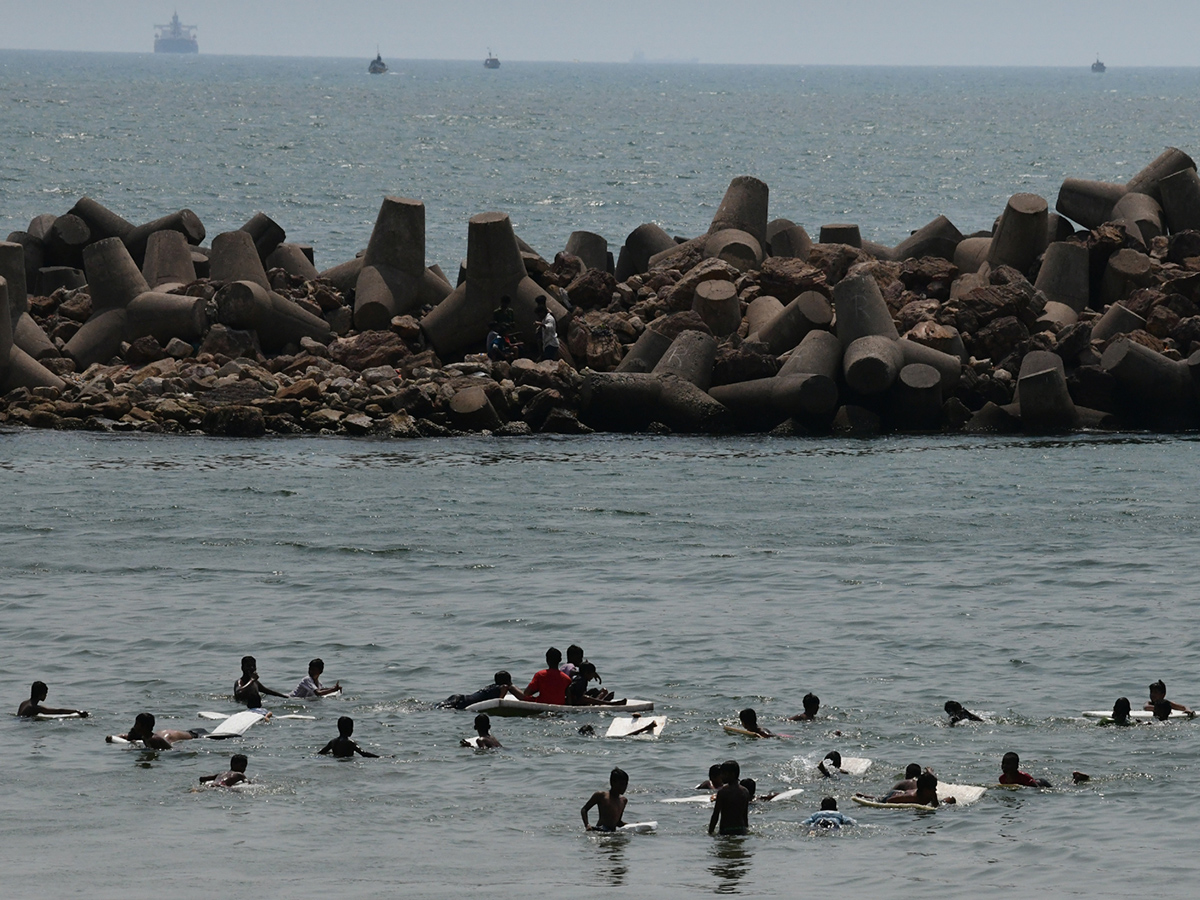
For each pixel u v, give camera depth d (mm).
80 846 68438
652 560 121250
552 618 107188
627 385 168625
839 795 76562
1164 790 76062
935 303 183000
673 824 72562
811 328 176125
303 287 190375
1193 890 63156
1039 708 89438
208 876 64562
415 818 73062
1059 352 174375
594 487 143375
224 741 84188
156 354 177500
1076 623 106000
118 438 160375
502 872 65625
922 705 90188
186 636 102688
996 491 143000
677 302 187125
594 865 66688
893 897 62406
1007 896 62500
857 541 126562
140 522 129625
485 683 94625
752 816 73500
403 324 181750
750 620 106812
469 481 145125
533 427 169000
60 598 110312
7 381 171125
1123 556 122250
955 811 73750
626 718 88000
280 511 133750
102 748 82438
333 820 72562
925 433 169750
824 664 97812
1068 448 161750
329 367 175250
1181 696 91688
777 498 140000
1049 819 72500
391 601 111000
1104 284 191125
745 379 171875
